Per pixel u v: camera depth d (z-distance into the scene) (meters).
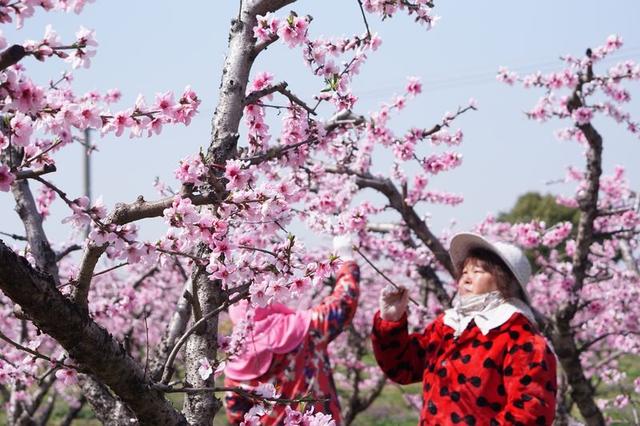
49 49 2.51
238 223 3.59
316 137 4.17
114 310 6.60
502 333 4.10
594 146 7.79
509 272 4.33
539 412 3.85
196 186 3.20
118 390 3.06
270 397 3.34
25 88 2.51
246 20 3.90
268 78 4.03
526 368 3.96
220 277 3.27
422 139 6.34
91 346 2.90
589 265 9.17
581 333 10.53
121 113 2.94
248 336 4.52
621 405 10.19
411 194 7.72
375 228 8.09
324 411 5.22
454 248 4.55
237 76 3.81
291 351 5.18
